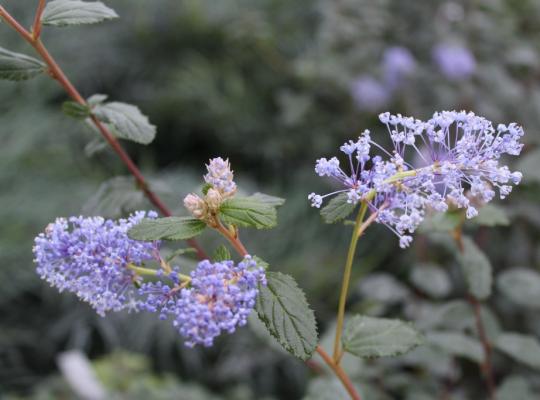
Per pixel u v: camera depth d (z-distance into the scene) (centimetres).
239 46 686
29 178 552
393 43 508
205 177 145
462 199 131
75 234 142
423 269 315
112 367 420
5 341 488
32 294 520
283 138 591
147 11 706
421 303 323
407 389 289
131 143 619
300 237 537
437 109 462
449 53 438
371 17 497
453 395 300
